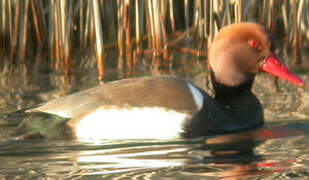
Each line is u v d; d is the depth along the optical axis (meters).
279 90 15.97
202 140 11.66
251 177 9.33
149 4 18.33
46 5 21.33
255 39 13.09
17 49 20.98
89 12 20.47
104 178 9.41
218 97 13.32
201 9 18.97
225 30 13.27
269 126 12.70
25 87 16.23
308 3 20.16
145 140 11.69
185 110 12.14
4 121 12.73
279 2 20.34
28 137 11.68
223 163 10.11
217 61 13.22
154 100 12.14
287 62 18.97
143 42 21.23
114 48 21.66
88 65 19.25
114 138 11.82
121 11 19.08
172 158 10.45
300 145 11.09
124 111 11.98
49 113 12.47
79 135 11.86
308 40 20.73
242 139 11.70
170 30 22.17
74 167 9.99
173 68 18.67
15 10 19.33
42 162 10.27
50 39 19.27
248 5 19.08
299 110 13.81
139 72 18.05
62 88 16.03
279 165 9.91
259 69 13.22
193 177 9.37
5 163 10.25
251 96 13.30
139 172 9.68
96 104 12.14
